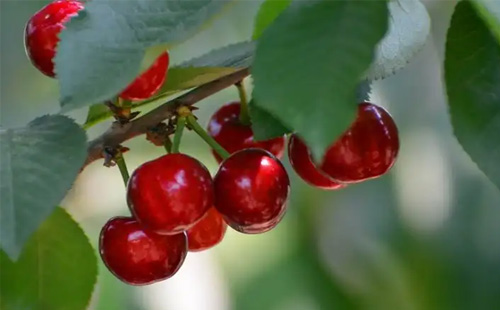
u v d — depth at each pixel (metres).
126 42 0.43
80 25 0.43
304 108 0.40
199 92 0.50
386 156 0.49
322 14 0.41
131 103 0.49
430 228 0.69
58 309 0.52
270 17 0.49
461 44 0.47
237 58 0.51
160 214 0.47
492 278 0.69
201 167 0.48
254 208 0.48
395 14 0.48
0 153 0.44
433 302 0.69
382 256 0.69
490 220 0.69
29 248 0.51
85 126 0.51
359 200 0.69
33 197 0.43
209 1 0.43
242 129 0.53
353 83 0.40
